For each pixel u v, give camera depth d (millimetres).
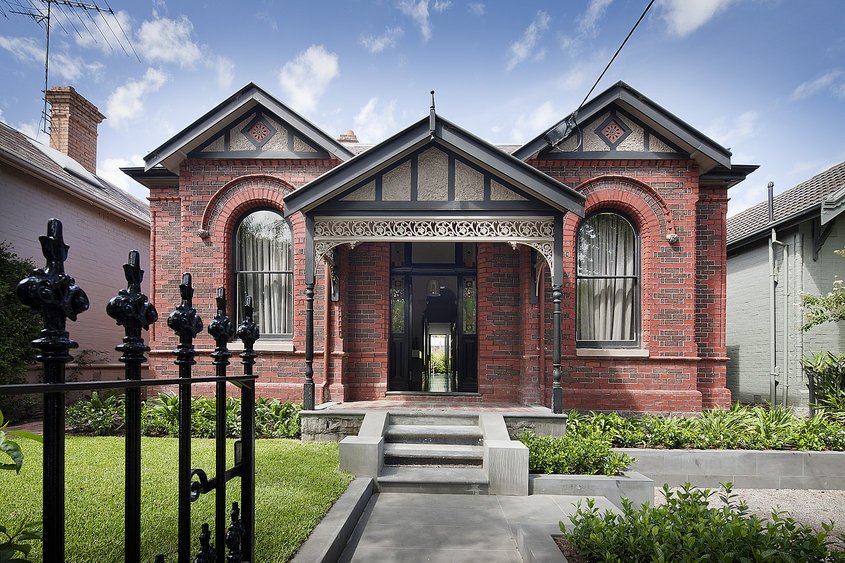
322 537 3770
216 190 8836
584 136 8633
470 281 9617
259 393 8484
